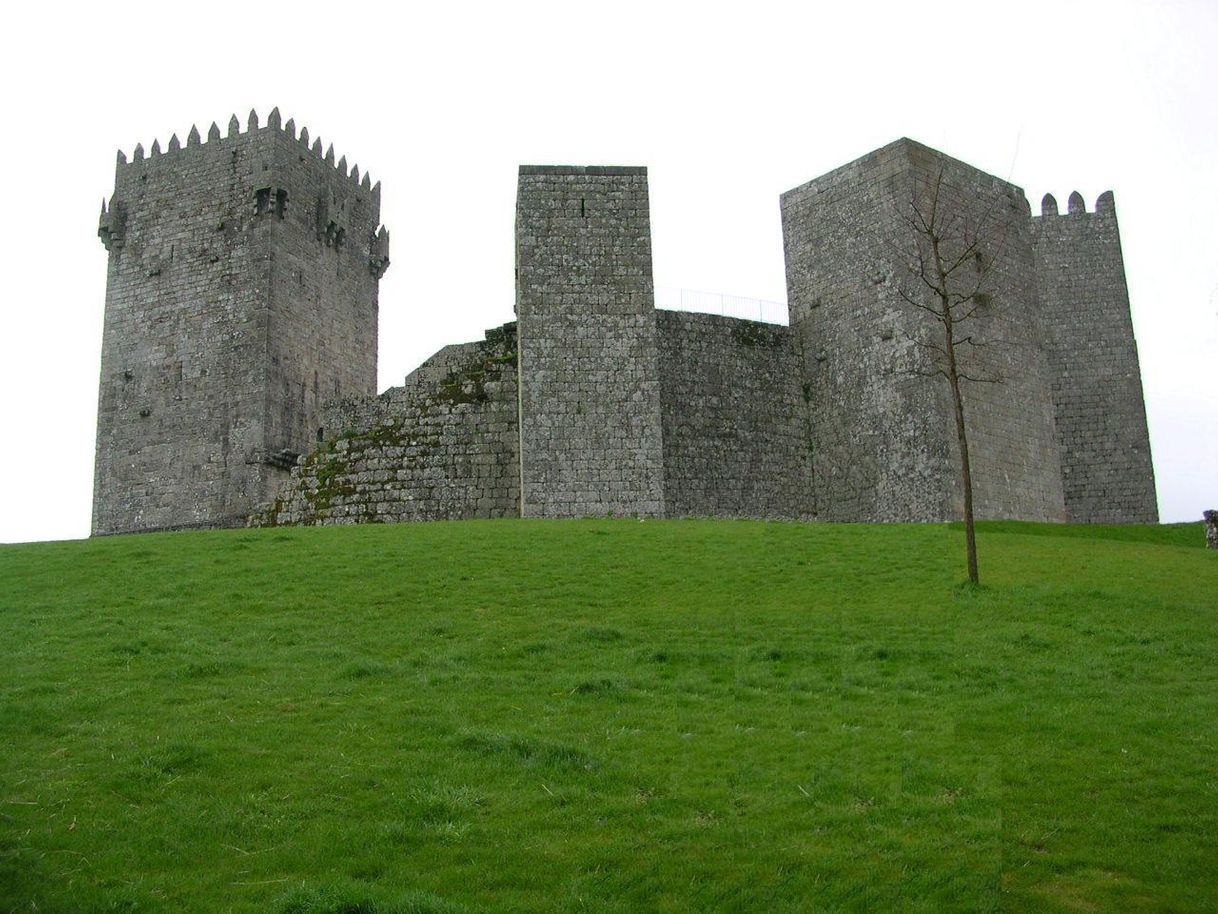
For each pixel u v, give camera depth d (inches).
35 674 730.8
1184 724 657.0
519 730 637.9
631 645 810.2
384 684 719.1
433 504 1536.7
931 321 1646.2
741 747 622.8
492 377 1581.0
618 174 1565.0
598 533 1190.3
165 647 790.5
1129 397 2103.8
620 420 1493.6
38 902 457.7
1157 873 494.3
